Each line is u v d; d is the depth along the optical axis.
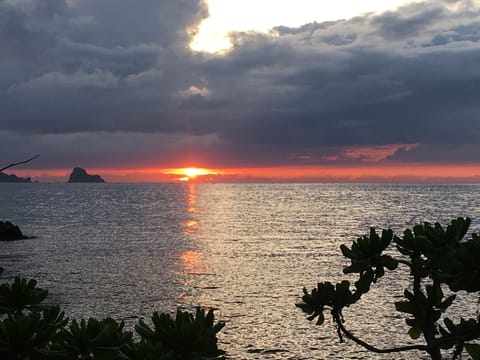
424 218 134.38
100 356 3.11
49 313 3.36
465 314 32.41
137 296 39.94
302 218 135.38
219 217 140.88
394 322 32.06
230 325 31.69
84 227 109.19
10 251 68.31
